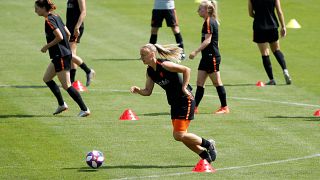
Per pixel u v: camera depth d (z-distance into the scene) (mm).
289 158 41812
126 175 38500
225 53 76875
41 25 91250
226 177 38000
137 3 104438
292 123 50188
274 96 59281
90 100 57188
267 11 63531
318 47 80188
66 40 51000
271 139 46000
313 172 38969
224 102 53000
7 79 64812
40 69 69188
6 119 50812
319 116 52219
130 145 44562
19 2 104812
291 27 89938
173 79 39312
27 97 58031
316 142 45281
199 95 52719
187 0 106312
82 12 60062
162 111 53688
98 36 85500
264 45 63562
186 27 89875
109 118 51344
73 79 61625
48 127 48719
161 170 39469
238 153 42875
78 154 42625
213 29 51438
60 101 51781
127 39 84062
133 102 56719
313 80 65562
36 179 37906
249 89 61906
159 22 75500
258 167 40000
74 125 49344
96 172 39094
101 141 45406
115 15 96688
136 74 67562
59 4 101312
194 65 71750
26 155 42438
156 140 45719
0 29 88688
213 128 48750
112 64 71875
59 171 39312
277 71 69562
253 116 52219
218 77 52656
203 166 39312
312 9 100188
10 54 75812
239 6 101625
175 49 40062
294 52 77688
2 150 43438
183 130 39656
